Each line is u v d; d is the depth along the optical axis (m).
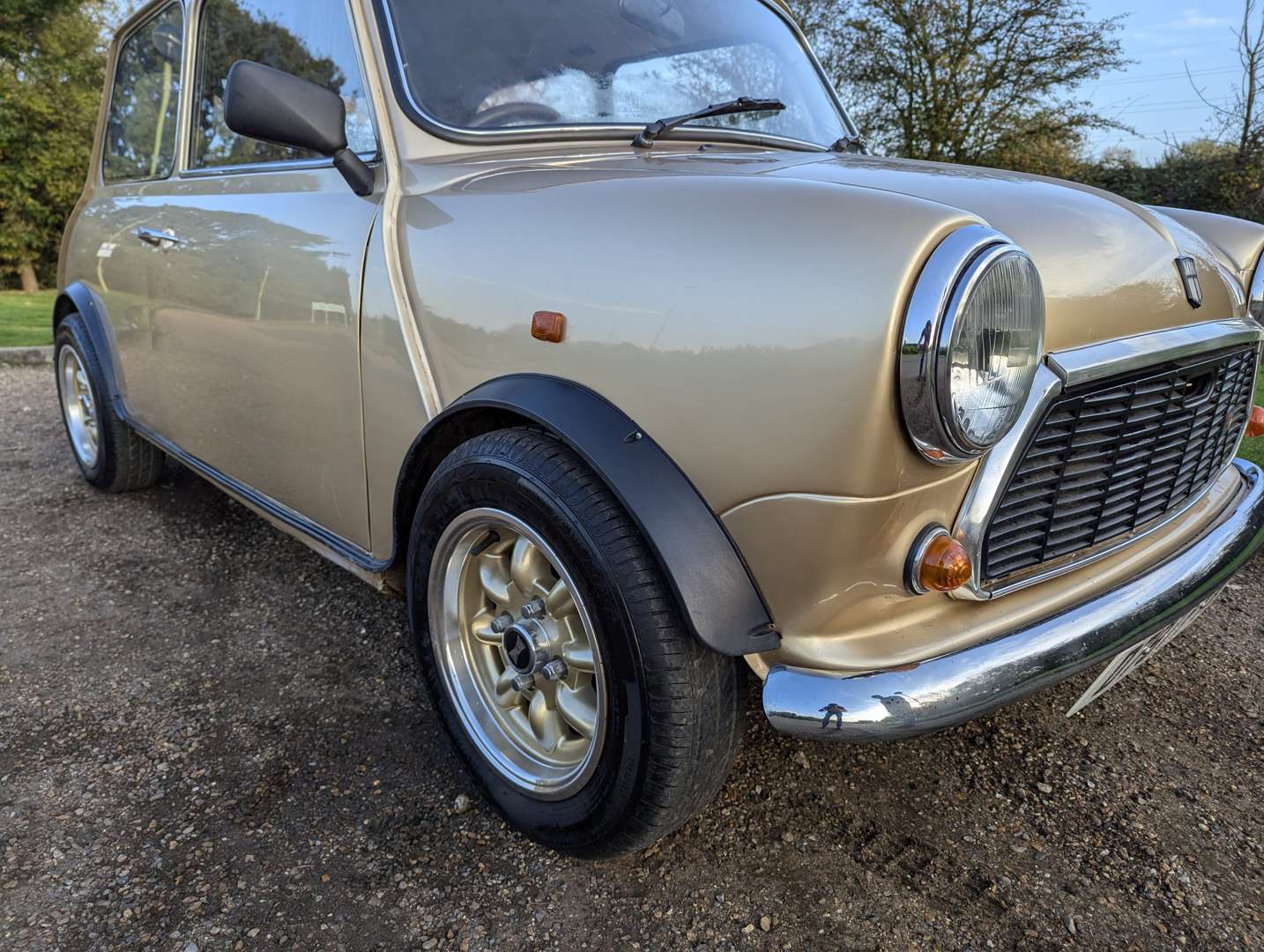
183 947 1.59
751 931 1.66
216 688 2.44
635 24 2.40
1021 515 1.56
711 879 1.79
